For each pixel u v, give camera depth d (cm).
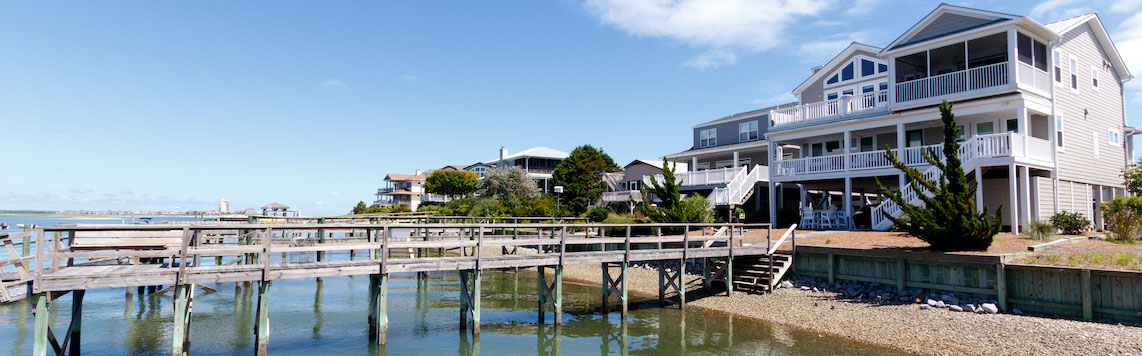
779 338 1378
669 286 1877
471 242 1386
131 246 1495
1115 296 1280
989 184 2400
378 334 1318
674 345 1359
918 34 2492
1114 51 2762
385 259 1292
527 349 1357
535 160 8106
